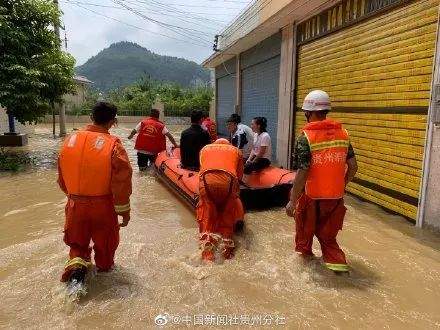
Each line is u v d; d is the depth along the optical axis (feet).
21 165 31.81
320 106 11.48
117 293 10.77
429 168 16.01
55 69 35.12
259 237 15.39
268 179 19.89
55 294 10.61
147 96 112.57
